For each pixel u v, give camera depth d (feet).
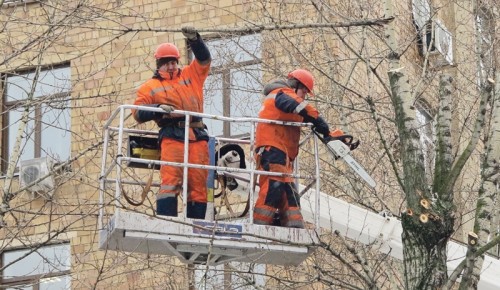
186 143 76.84
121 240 74.54
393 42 80.48
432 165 111.34
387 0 81.20
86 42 142.61
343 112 107.34
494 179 77.56
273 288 104.99
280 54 120.98
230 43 132.98
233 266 105.81
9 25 123.03
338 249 102.78
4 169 139.23
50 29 96.43
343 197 107.65
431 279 74.64
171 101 79.46
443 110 78.59
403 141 77.92
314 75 117.08
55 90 134.92
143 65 141.49
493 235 86.02
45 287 132.87
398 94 79.10
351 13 111.96
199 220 75.56
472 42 130.00
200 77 80.69
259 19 122.21
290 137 80.02
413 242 75.46
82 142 124.36
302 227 79.66
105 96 117.29
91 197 126.21
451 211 75.82
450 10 133.39
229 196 121.08
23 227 89.25
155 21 142.10
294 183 81.25
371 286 81.30
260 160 79.92
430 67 122.21
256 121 78.74
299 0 122.72
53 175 104.01
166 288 109.81
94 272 129.90
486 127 111.55
